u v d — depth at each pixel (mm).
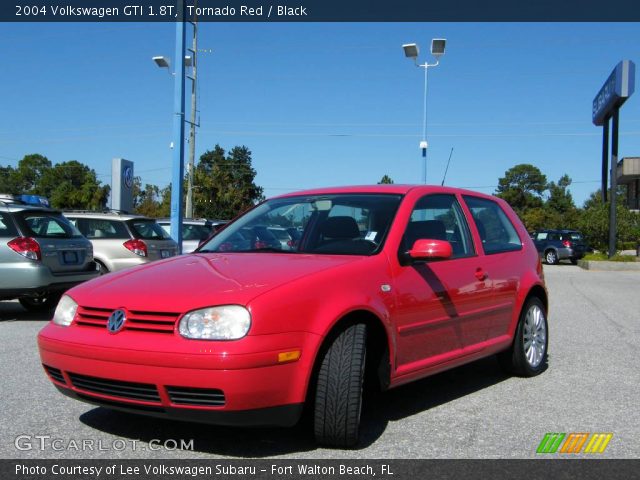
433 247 4363
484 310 5246
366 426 4375
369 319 4086
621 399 5188
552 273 21844
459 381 5785
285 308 3582
